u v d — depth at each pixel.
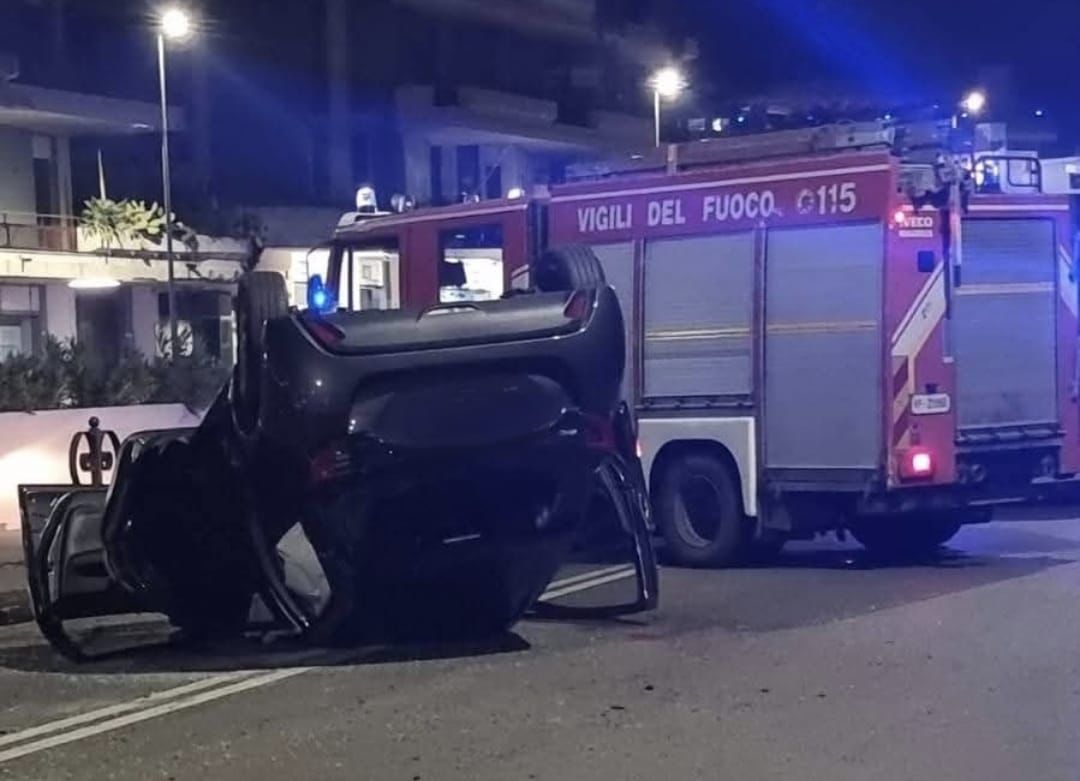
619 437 9.61
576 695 8.12
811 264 11.90
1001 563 12.05
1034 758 6.65
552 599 11.27
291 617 9.62
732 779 6.49
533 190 14.45
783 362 12.05
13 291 35.97
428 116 47.97
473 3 50.25
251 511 9.47
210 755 7.22
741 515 12.26
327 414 8.88
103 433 16.14
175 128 39.75
